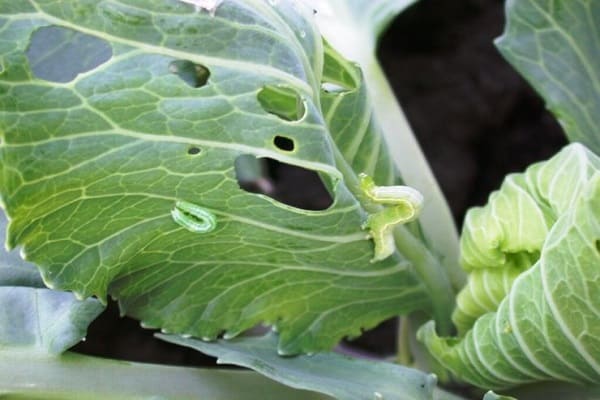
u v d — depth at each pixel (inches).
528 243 12.3
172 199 11.5
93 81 10.8
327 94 12.2
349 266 12.5
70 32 11.6
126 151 11.0
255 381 12.6
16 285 12.3
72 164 10.9
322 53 12.1
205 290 12.4
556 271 11.4
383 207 12.4
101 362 12.2
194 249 12.0
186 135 11.1
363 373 12.5
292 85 11.4
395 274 12.9
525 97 20.3
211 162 11.3
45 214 11.1
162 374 12.4
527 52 14.1
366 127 12.6
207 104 11.1
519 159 20.7
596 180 11.0
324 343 12.9
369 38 14.7
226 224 11.7
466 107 20.5
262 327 15.4
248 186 18.2
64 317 12.2
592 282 11.2
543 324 11.6
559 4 13.8
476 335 12.5
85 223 11.4
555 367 12.0
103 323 19.9
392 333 20.3
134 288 12.2
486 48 20.3
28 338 12.1
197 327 12.4
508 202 12.5
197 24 11.0
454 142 20.7
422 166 14.5
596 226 11.0
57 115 10.7
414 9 20.0
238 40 11.2
